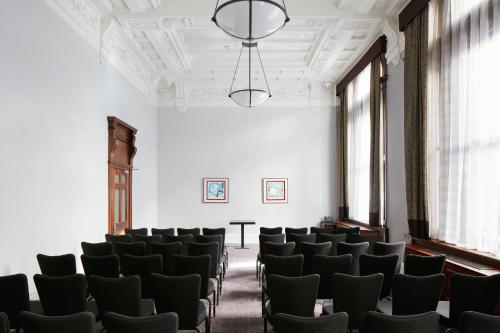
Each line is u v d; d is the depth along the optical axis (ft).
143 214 34.91
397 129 25.12
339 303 10.88
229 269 26.02
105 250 17.08
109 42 25.14
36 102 16.62
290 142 40.27
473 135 16.14
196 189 39.83
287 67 36.06
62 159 18.98
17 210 15.12
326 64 34.27
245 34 15.96
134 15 24.20
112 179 25.67
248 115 40.29
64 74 19.31
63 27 19.24
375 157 27.99
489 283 10.53
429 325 7.46
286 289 10.70
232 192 39.86
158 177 39.81
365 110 31.99
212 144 40.06
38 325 7.43
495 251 14.83
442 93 18.62
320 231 25.34
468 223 16.44
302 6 24.35
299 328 7.43
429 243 19.54
